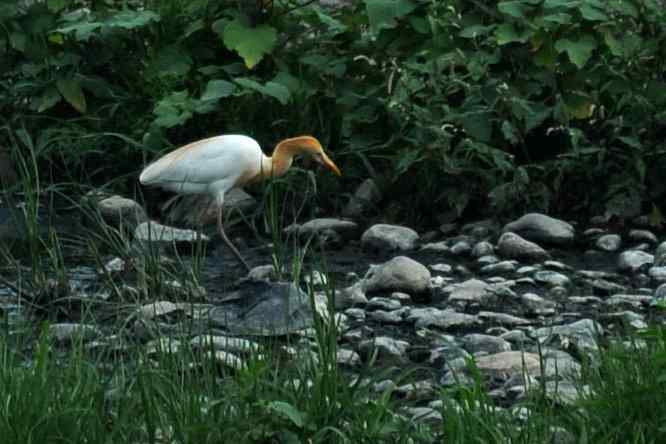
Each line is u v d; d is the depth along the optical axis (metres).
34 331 9.20
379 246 12.17
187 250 12.02
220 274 11.41
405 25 13.70
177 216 13.09
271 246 12.20
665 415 6.87
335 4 15.88
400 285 10.73
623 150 12.98
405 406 7.58
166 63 14.12
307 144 11.73
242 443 6.68
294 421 6.62
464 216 13.01
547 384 8.00
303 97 13.64
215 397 7.18
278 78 13.66
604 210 12.89
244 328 9.39
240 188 13.18
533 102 13.17
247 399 6.94
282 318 9.48
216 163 11.41
